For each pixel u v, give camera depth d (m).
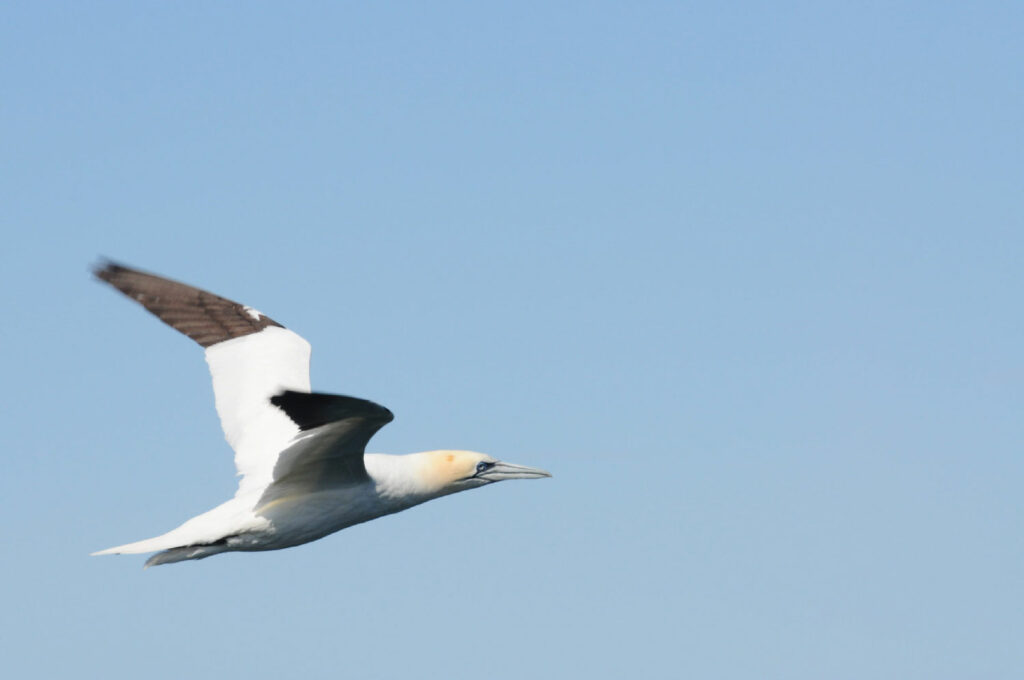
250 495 19.50
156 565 19.11
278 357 21.03
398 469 20.94
